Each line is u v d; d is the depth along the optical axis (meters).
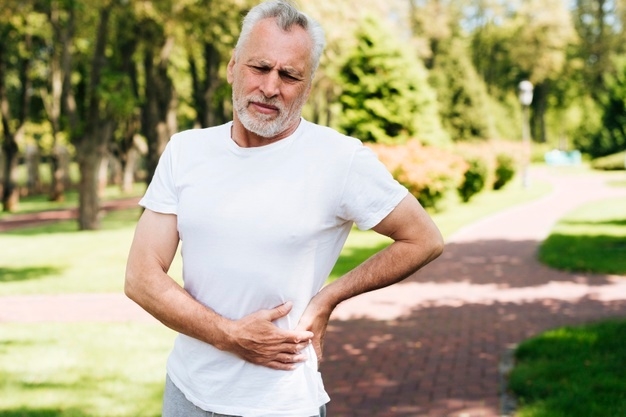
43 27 26.47
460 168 20.59
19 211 29.62
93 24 23.14
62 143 42.25
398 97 20.39
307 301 2.25
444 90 31.75
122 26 20.80
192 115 38.72
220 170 2.23
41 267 12.43
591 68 57.81
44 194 41.12
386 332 7.52
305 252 2.20
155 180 2.35
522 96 31.20
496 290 9.84
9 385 5.52
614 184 31.95
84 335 7.26
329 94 34.44
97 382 5.62
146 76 23.34
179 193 2.29
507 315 8.30
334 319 8.17
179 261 12.64
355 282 2.28
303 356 2.22
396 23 35.47
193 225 2.21
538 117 64.81
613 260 11.60
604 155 48.22
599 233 15.00
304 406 2.22
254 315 2.17
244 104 2.20
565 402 4.73
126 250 14.57
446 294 9.60
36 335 7.27
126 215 25.48
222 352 2.21
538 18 53.19
